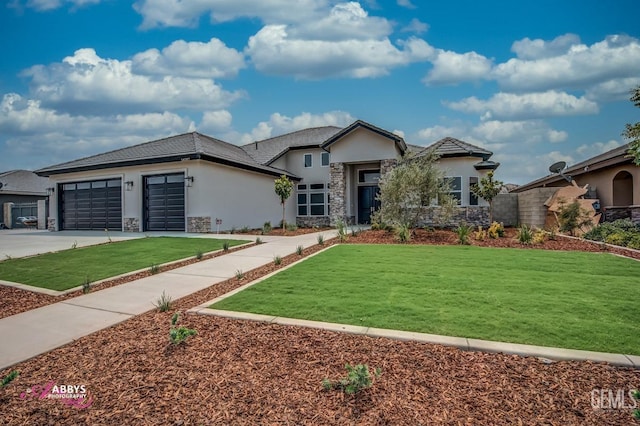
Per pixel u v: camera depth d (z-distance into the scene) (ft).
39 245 41.75
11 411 9.35
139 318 16.37
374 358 11.31
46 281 23.94
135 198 57.93
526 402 8.89
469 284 19.58
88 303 18.85
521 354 11.22
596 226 40.52
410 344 12.15
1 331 15.06
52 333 14.74
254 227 63.52
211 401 9.44
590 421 8.14
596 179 55.62
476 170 60.39
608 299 16.57
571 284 19.40
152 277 24.59
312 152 76.33
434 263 25.68
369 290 18.76
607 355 10.98
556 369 10.34
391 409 8.79
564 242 35.68
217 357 11.86
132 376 10.90
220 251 34.96
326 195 75.05
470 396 9.20
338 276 22.12
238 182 59.98
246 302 17.35
